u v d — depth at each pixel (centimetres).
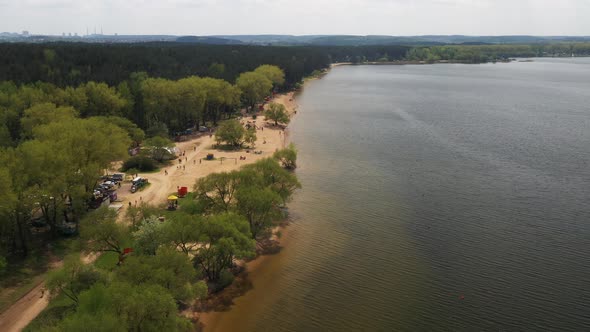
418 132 17312
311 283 7150
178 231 6788
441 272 7506
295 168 12875
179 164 12962
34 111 13250
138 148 13788
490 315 6425
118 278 5609
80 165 9375
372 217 9619
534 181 11781
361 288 7044
